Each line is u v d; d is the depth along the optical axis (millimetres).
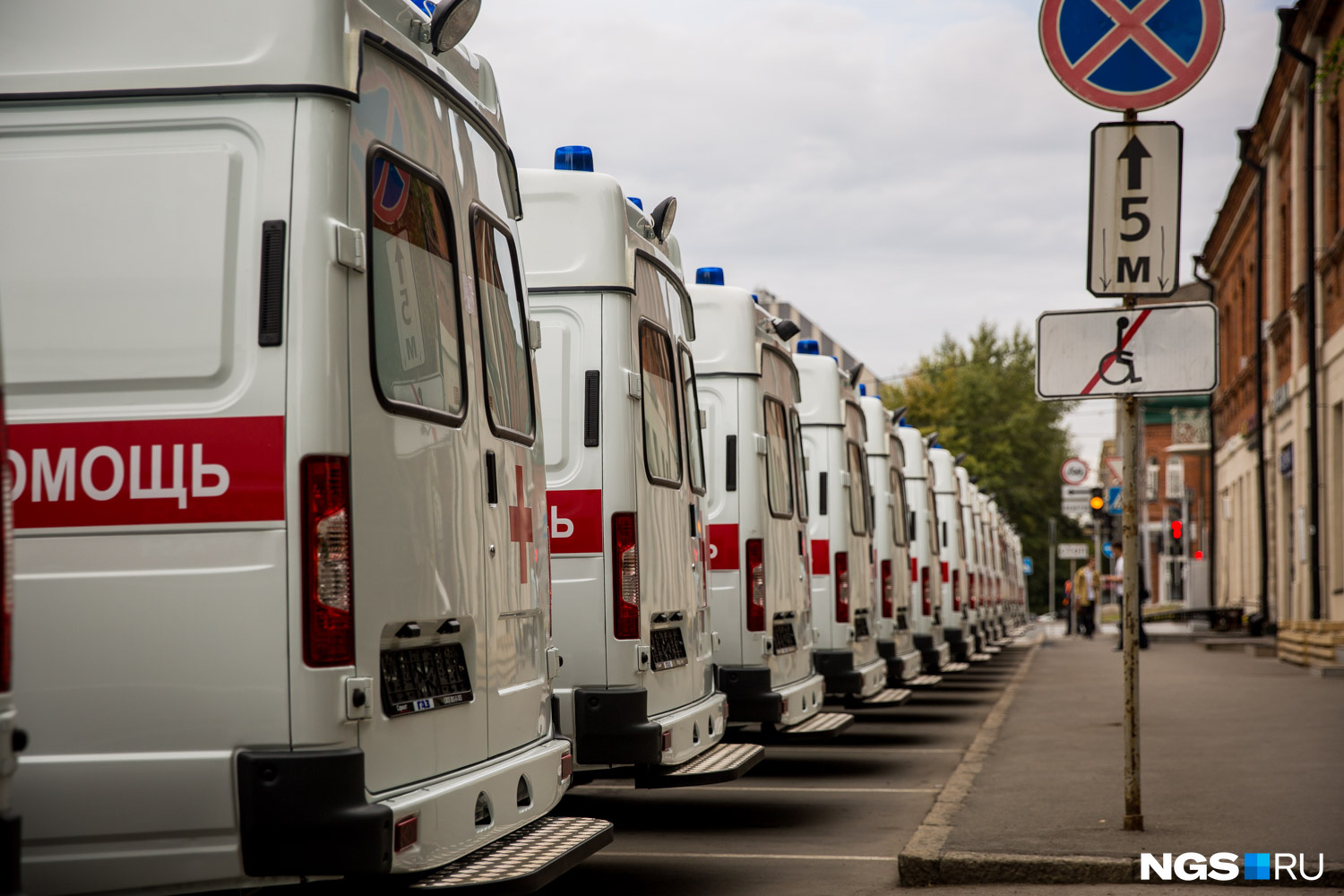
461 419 4594
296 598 3691
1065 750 11156
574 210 6879
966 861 6559
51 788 3672
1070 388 7250
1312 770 9633
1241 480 42500
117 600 3709
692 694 7750
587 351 6824
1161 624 49781
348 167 3906
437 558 4344
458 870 4277
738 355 9281
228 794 3668
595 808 9359
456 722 4480
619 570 6734
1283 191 32344
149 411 3752
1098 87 7156
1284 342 32156
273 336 3746
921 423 76688
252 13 3846
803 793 10031
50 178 3846
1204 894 6191
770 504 9523
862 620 12867
